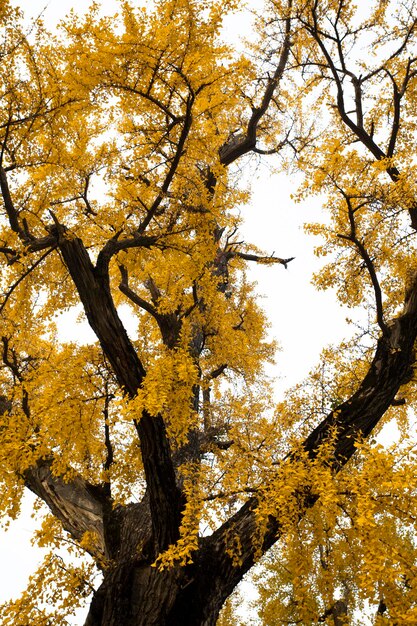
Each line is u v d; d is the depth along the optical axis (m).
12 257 5.09
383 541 3.62
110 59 4.43
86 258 4.89
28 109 4.83
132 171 4.99
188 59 4.39
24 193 5.20
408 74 6.61
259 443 4.44
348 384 5.59
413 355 5.37
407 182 5.07
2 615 4.89
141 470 5.46
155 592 4.54
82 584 5.11
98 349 5.45
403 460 3.62
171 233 5.19
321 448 4.06
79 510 5.55
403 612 3.43
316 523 4.09
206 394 7.35
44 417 4.96
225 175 5.08
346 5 6.66
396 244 5.84
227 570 4.59
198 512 3.94
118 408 5.34
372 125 6.70
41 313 5.81
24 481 4.98
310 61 7.46
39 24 4.54
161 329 6.26
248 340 7.95
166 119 4.86
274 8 6.98
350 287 6.31
